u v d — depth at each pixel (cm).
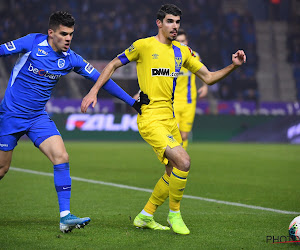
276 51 8738
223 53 8294
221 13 8581
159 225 1466
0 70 6888
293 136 6450
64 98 6819
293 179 2786
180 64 1502
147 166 3350
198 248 1209
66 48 1383
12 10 7838
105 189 2292
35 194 2098
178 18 1457
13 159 3644
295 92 8375
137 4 8300
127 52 1477
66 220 1334
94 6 8175
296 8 9088
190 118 2973
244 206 1886
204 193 2231
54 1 8019
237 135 6375
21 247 1195
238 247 1226
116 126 6128
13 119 1402
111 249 1188
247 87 7850
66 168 1379
